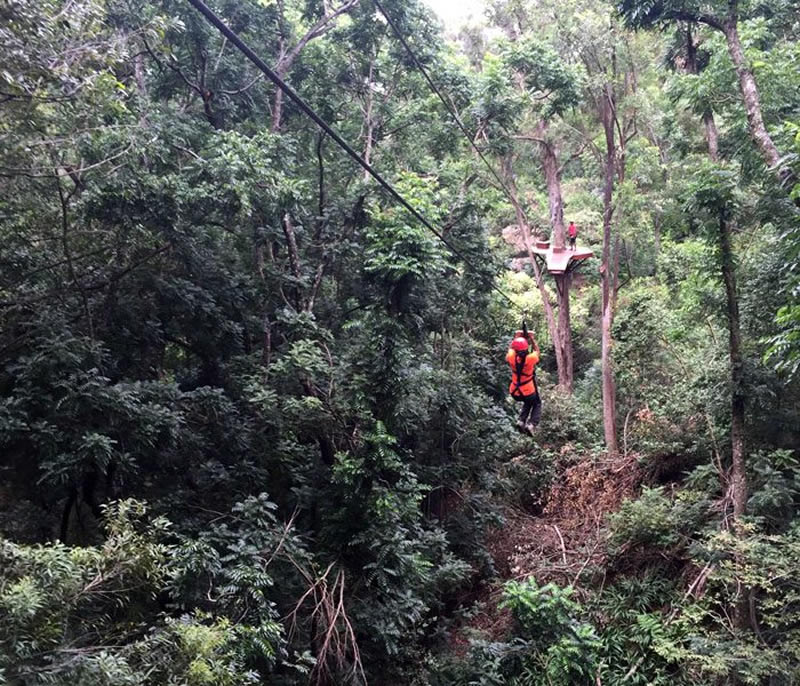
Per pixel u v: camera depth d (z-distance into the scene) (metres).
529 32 19.48
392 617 9.16
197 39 12.02
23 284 9.41
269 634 6.66
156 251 9.93
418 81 15.90
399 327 9.52
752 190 11.61
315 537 9.89
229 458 9.82
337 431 9.97
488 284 13.99
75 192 9.42
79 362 7.91
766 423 9.99
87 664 4.25
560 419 17.08
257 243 10.97
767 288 9.94
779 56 11.03
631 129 21.59
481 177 18.89
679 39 14.83
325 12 13.98
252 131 13.79
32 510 8.78
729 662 7.44
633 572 10.56
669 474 12.95
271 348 11.75
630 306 16.38
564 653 8.48
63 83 7.20
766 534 8.96
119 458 7.72
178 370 12.28
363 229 11.69
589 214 25.41
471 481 13.89
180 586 6.54
